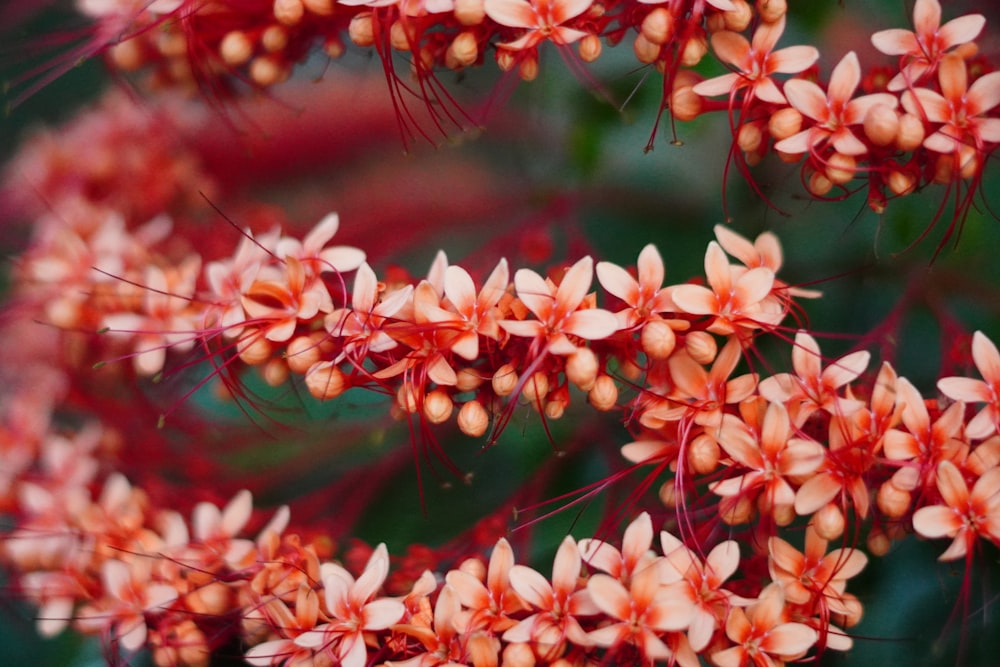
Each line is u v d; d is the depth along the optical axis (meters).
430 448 0.48
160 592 0.45
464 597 0.43
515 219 0.48
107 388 0.47
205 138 0.48
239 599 0.45
